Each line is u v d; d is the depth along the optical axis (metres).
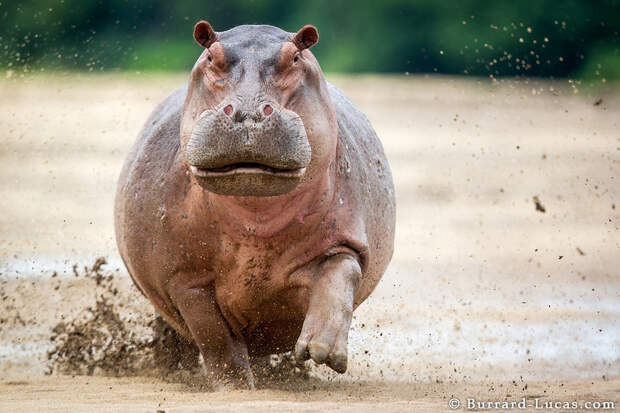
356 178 26.52
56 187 74.31
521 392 26.77
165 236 26.16
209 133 21.59
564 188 79.69
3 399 25.41
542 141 102.38
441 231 64.19
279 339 27.75
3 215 63.84
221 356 26.80
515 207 72.56
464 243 60.59
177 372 31.83
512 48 148.38
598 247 59.06
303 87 23.48
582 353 35.38
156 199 26.34
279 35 23.97
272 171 21.88
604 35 142.50
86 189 74.06
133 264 27.70
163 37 144.38
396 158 92.88
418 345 36.69
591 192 78.25
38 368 32.16
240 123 21.52
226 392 25.86
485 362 33.84
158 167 26.70
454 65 154.75
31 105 111.44
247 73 22.69
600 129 110.38
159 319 32.03
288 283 25.66
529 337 37.97
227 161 21.59
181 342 31.91
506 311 43.22
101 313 33.59
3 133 94.94
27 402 24.47
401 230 64.69
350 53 155.75
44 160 84.56
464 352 35.50
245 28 24.12
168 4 145.00
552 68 144.38
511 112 122.50
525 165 89.69
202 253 25.75
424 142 101.94
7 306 40.38
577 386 28.06
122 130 100.56
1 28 133.88
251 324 27.03
